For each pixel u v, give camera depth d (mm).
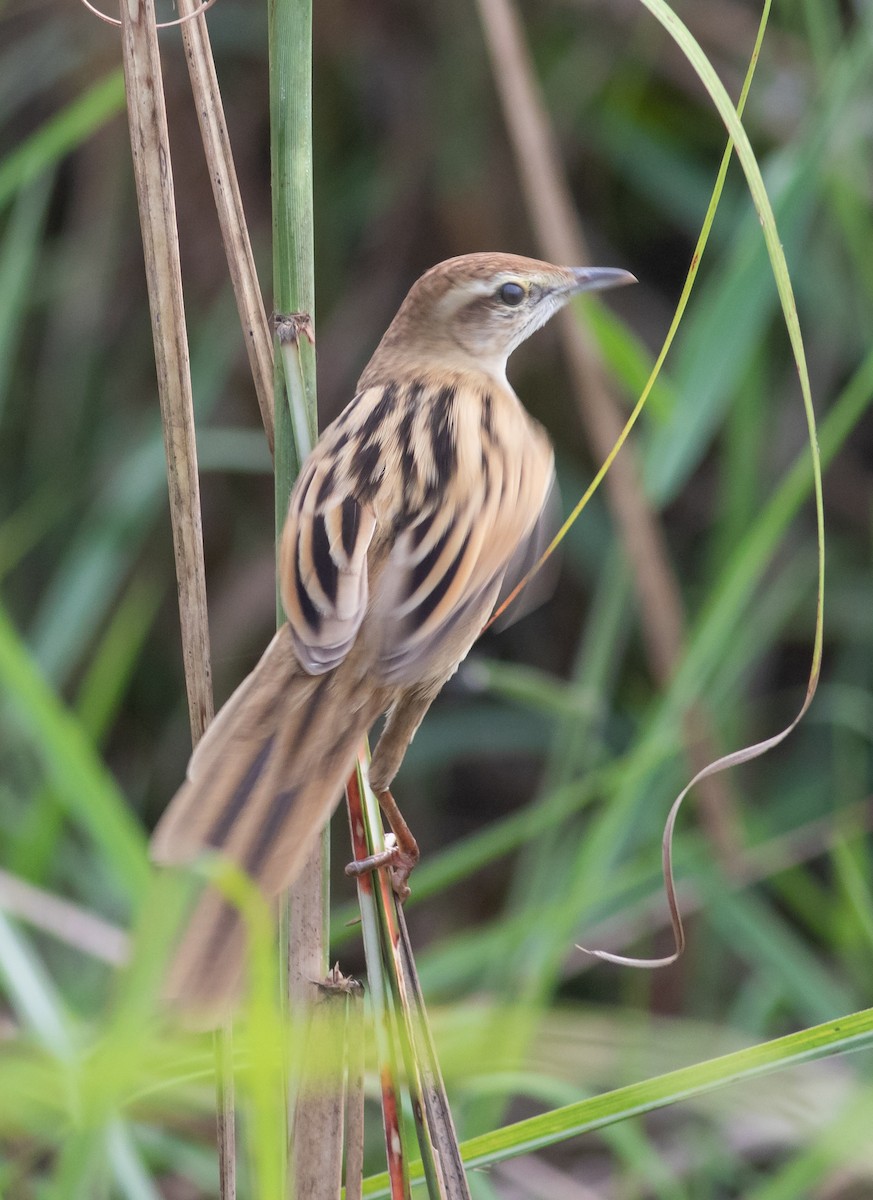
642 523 10250
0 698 10672
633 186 13703
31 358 13953
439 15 13984
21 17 13719
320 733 5352
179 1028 4215
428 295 7762
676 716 9141
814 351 13133
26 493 13688
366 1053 5617
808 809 12352
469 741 13055
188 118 13922
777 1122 8984
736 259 9484
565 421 13766
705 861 10227
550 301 8016
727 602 9195
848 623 13039
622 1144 8492
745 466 11266
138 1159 7523
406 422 6430
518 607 6652
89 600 11375
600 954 5680
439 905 14023
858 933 10180
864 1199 8453
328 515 5926
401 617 5801
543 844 10227
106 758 13656
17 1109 5328
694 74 13344
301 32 5793
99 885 10898
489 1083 7445
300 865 4840
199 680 5941
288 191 5887
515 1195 9781
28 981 7129
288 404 5988
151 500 11844
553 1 13555
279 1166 4035
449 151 13898
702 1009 10883
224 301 13305
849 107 10828
